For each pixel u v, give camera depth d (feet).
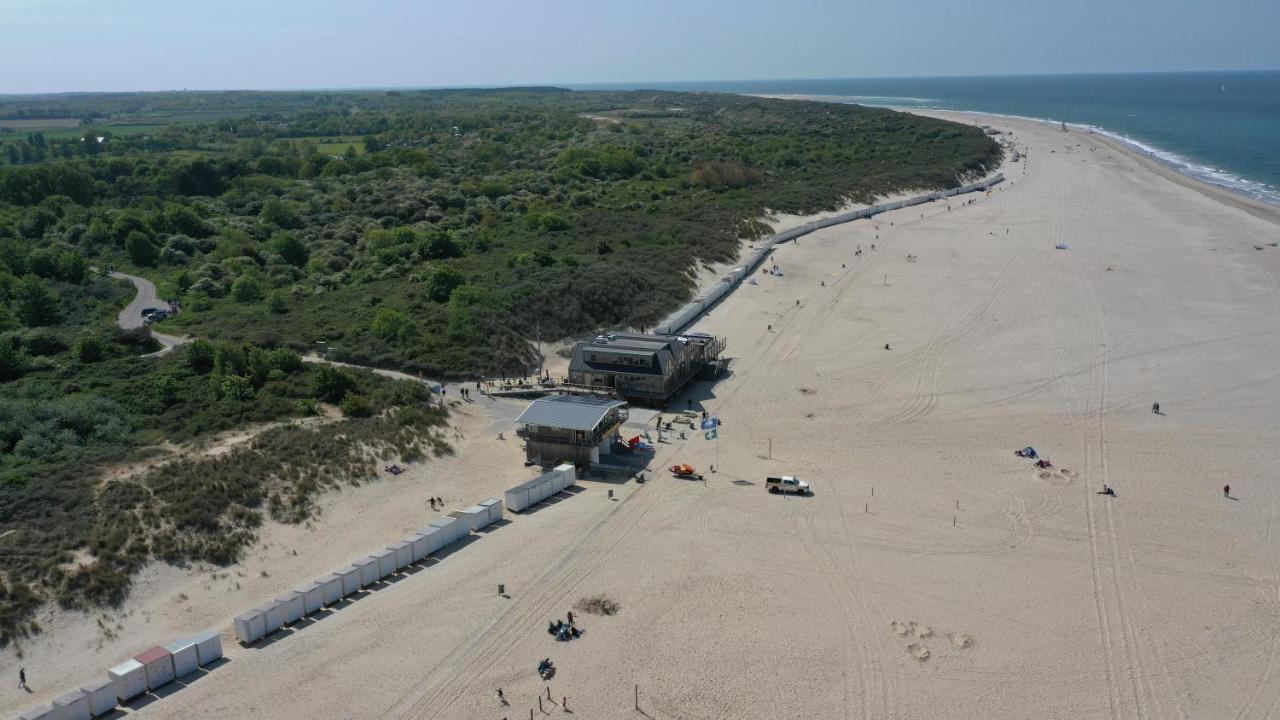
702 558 176.76
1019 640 149.38
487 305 313.73
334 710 133.69
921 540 182.60
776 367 294.87
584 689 138.51
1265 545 178.19
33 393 231.50
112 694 132.57
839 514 194.29
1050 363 289.94
